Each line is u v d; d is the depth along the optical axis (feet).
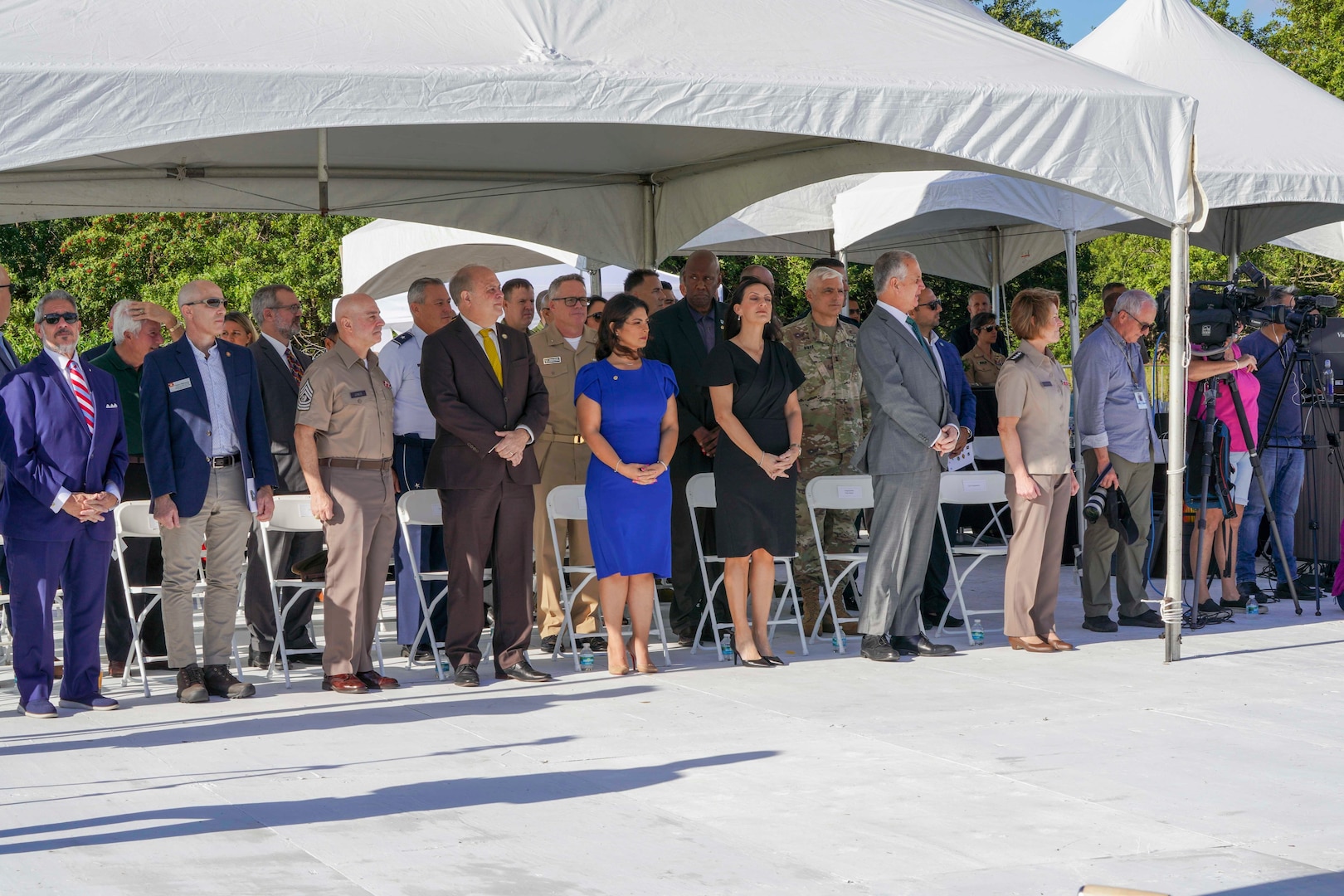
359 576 21.47
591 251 33.58
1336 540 33.06
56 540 19.69
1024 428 23.97
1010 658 23.53
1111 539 26.13
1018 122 21.44
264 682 22.58
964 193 34.91
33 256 93.45
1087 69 23.50
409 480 25.31
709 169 31.60
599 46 20.33
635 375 22.17
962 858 12.67
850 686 21.12
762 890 11.78
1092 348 25.72
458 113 18.66
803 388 25.99
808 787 15.19
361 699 20.68
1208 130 28.25
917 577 23.90
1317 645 24.43
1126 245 106.73
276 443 25.18
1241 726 18.15
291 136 27.84
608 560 22.15
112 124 17.33
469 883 11.93
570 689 21.22
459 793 15.02
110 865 12.44
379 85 18.33
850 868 12.39
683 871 12.29
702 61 20.33
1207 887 11.86
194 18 19.16
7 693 22.07
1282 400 29.53
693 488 24.27
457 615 21.98
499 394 21.74
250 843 13.15
